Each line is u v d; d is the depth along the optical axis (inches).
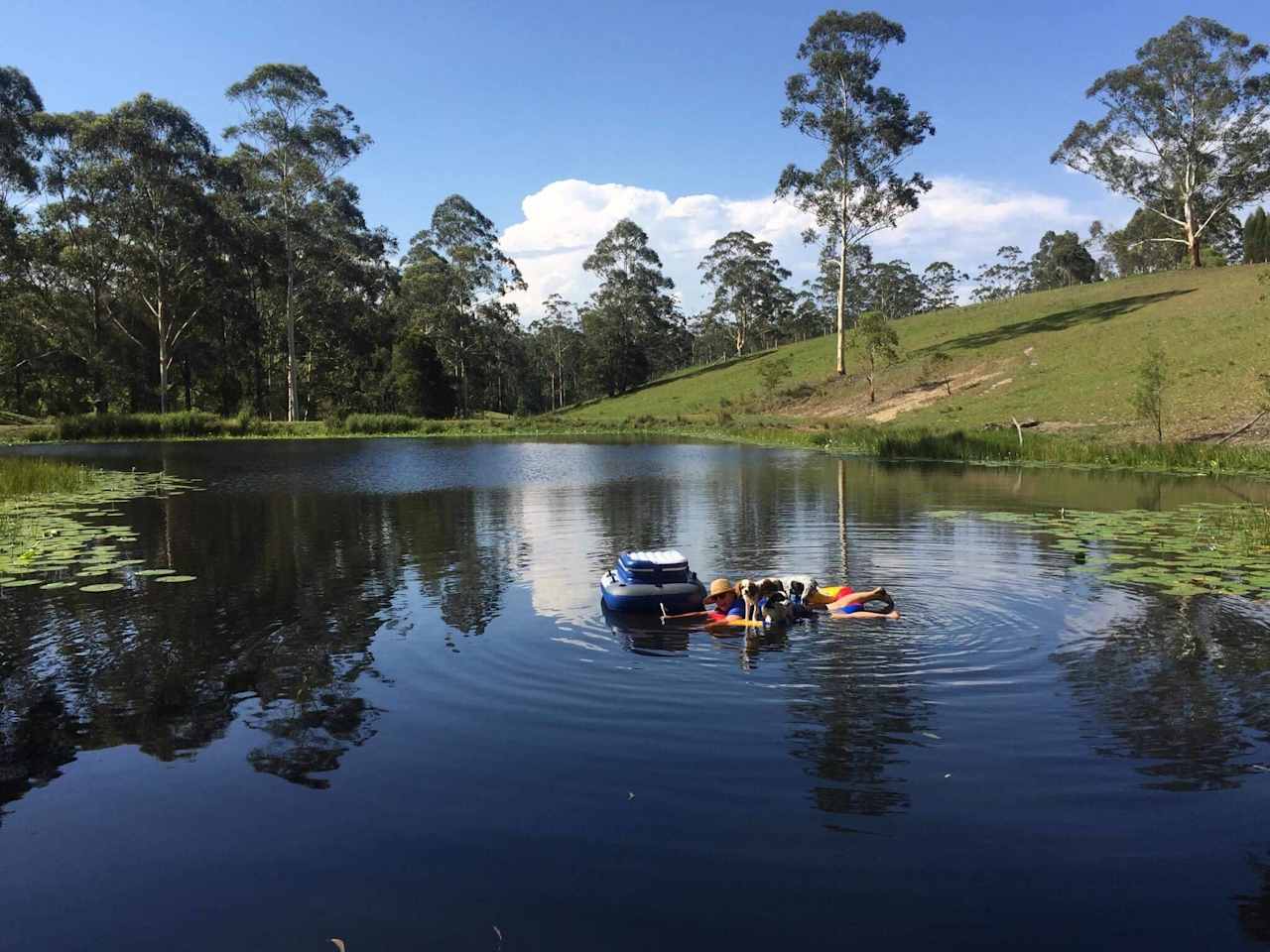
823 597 352.5
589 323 3988.7
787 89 2449.6
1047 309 2573.8
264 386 3299.7
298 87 2549.2
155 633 329.1
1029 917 146.6
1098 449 1107.3
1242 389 1342.3
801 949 138.4
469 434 2346.2
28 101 2258.9
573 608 357.7
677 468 1127.0
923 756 209.5
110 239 2278.5
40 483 879.7
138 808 189.6
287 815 184.5
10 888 160.9
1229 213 3336.6
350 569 447.2
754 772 201.5
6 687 269.9
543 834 174.7
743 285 4443.9
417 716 238.4
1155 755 209.3
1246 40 2546.8
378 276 3110.2
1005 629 318.0
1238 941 139.6
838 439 1596.9
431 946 140.6
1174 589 378.3
